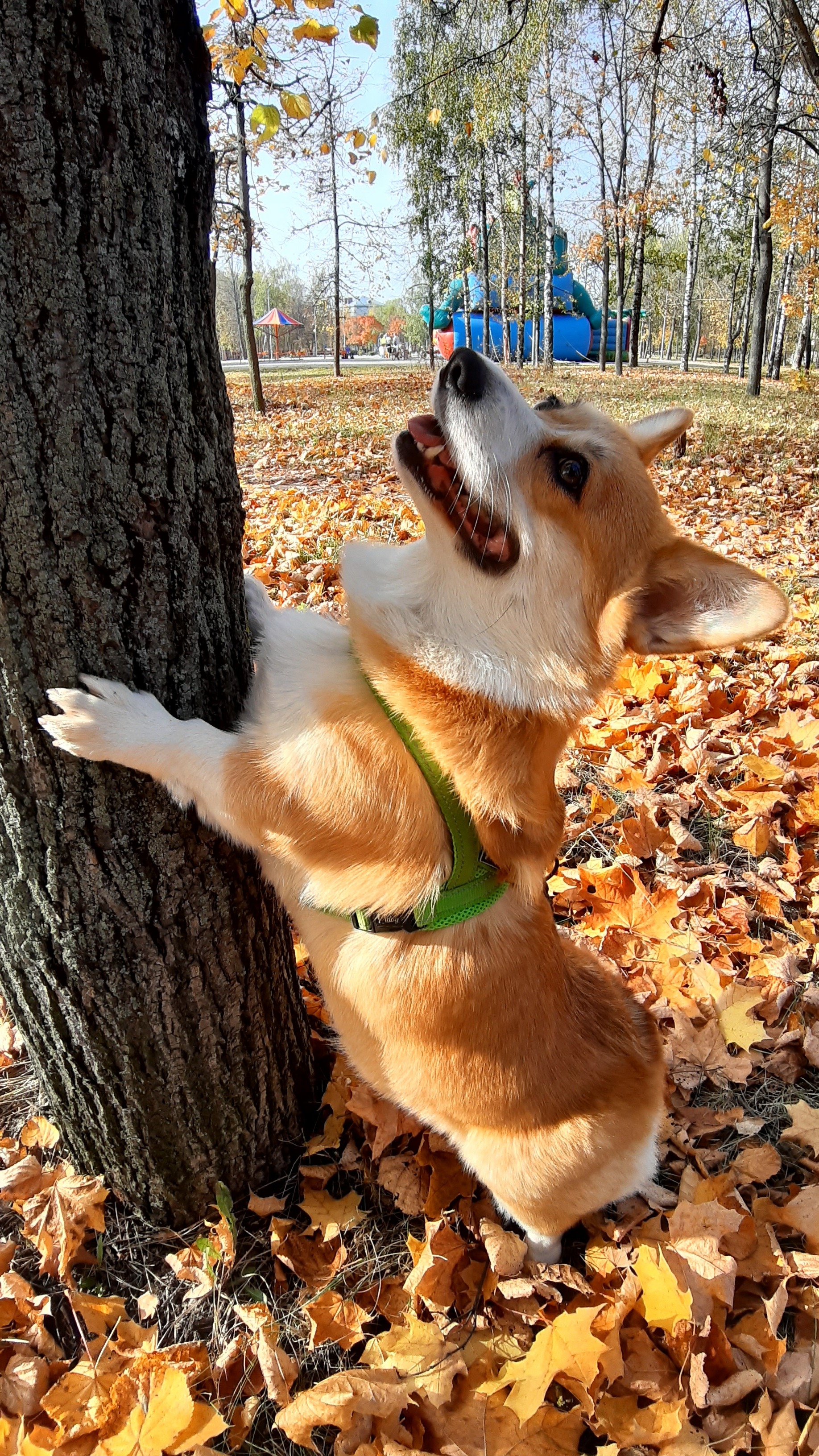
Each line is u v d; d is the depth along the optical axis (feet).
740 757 4.54
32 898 2.16
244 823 2.18
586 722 4.97
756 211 25.76
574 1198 2.48
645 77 13.66
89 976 2.22
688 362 43.06
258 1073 2.57
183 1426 1.97
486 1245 2.52
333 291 34.19
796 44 10.22
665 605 2.41
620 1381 2.28
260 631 2.58
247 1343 2.25
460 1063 2.34
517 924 2.37
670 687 5.30
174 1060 2.37
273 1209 2.56
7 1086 2.78
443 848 2.22
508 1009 2.33
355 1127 2.82
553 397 2.91
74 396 1.80
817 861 3.97
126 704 2.02
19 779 2.04
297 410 20.59
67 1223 2.34
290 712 2.23
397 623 2.28
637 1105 2.54
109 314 1.79
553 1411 2.20
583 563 2.36
